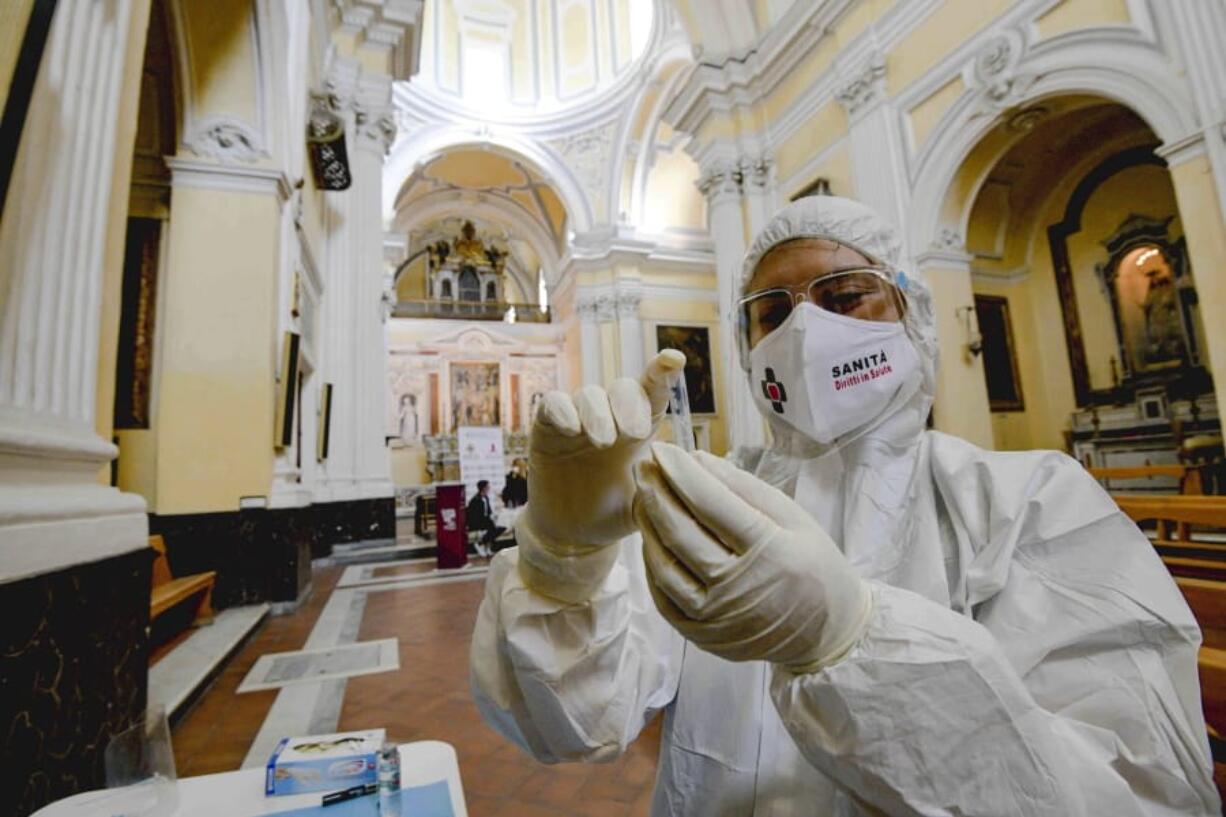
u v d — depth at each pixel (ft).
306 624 13.99
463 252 77.92
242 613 13.96
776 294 2.86
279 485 15.38
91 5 5.83
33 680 4.50
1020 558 2.24
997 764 1.53
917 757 1.54
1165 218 24.18
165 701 8.43
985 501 2.38
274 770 3.42
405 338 66.85
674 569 1.62
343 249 27.20
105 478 6.28
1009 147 21.63
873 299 2.74
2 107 4.25
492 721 2.56
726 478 1.75
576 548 2.07
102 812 3.12
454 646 12.15
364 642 12.54
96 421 6.29
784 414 2.85
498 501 33.14
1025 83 19.43
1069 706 1.93
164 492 13.93
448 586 18.84
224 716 8.75
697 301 58.49
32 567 4.56
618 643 2.20
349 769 3.48
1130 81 16.44
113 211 6.57
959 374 21.88
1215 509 8.06
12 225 4.83
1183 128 15.16
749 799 2.28
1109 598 2.01
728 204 32.42
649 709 2.57
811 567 1.56
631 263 56.70
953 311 22.20
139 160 14.66
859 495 2.61
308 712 8.87
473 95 57.93
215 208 14.65
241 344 14.57
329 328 26.71
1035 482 2.38
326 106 20.48
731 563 1.55
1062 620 2.01
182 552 13.94
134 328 14.32
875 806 1.68
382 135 28.45
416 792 3.37
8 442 4.48
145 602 6.49
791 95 30.37
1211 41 14.69
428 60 55.77
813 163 28.89
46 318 5.22
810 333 2.67
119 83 6.32
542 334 70.08
